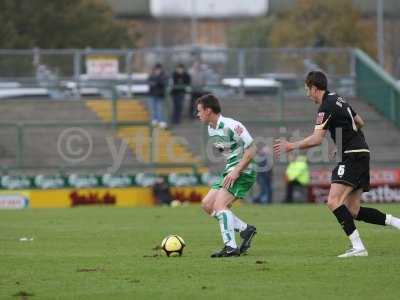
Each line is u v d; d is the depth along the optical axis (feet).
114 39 413.80
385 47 531.09
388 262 106.22
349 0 465.47
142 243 135.64
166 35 566.77
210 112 112.57
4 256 118.01
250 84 312.29
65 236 147.64
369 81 313.12
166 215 200.95
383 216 113.91
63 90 301.84
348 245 128.67
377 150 294.25
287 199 260.21
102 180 258.57
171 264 107.34
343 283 93.15
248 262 107.55
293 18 465.47
